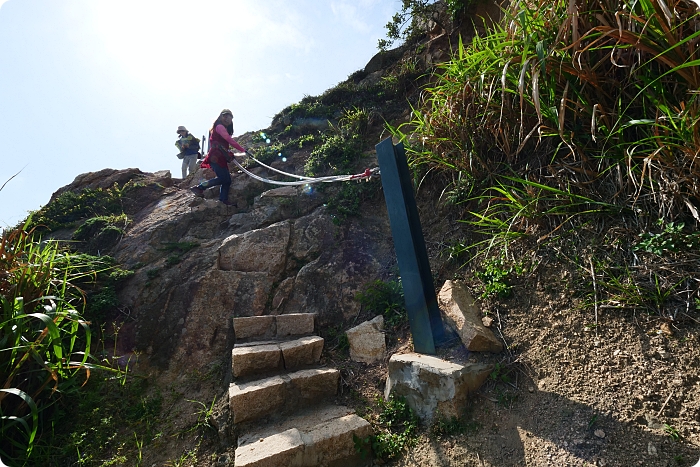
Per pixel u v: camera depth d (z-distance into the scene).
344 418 2.22
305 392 2.47
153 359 2.93
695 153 1.76
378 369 2.62
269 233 3.93
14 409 2.22
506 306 2.38
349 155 4.91
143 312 3.23
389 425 2.15
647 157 1.90
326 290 3.39
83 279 3.35
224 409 2.38
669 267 1.86
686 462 1.36
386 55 7.04
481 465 1.72
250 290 3.44
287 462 1.90
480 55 2.74
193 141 7.08
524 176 2.73
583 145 2.38
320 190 4.52
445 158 3.28
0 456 2.03
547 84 2.30
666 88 2.05
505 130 2.75
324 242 3.84
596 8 2.21
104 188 5.54
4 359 2.14
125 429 2.40
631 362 1.73
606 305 1.96
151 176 5.93
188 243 4.01
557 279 2.23
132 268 3.70
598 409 1.65
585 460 1.52
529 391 1.90
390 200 2.52
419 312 2.37
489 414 1.91
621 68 2.23
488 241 2.80
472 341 2.15
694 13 1.84
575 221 2.33
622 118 2.20
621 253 2.06
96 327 3.05
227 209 4.69
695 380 1.54
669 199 1.94
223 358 2.94
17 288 2.41
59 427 2.35
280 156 5.70
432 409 2.04
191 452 2.22
